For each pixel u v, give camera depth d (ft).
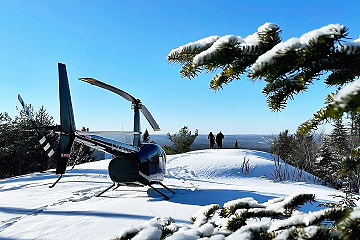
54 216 19.26
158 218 4.80
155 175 25.58
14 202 24.20
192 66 2.84
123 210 20.10
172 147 114.93
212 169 55.06
